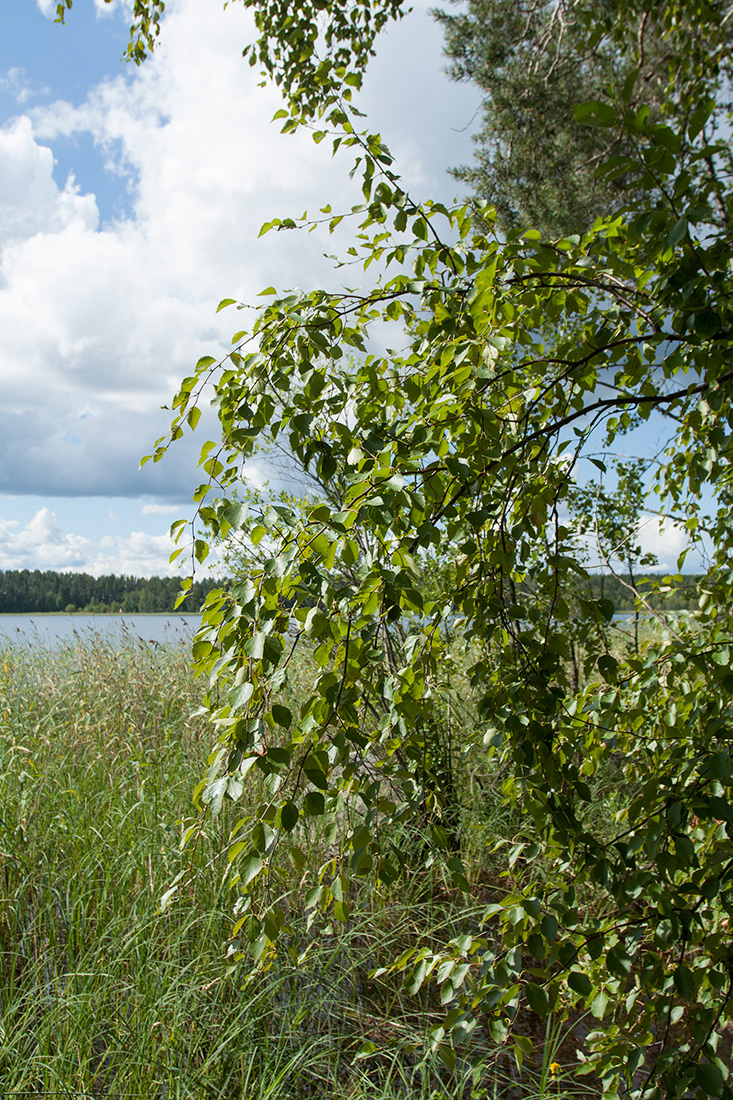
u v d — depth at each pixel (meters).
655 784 1.61
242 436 1.58
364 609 1.34
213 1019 2.48
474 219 1.96
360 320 1.92
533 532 1.65
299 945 3.03
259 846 1.28
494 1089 2.31
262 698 1.37
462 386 1.52
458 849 3.97
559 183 7.14
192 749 4.57
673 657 2.00
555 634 1.58
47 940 2.78
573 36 6.14
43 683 5.89
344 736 1.35
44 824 3.41
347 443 1.55
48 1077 2.11
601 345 1.61
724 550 2.41
